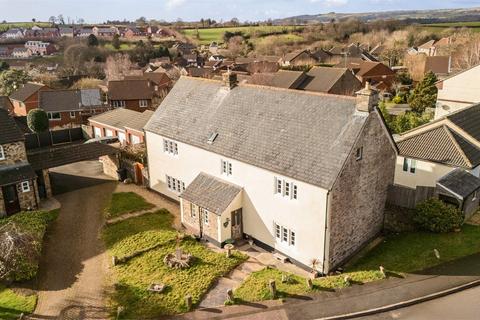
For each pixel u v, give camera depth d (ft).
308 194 80.69
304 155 84.17
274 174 86.33
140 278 81.66
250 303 73.20
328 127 84.89
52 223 108.27
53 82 324.39
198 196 99.19
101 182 138.31
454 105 176.76
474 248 85.46
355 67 309.01
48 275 84.79
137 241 96.78
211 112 110.32
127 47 513.86
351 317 69.00
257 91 103.91
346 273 81.76
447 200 96.27
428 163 112.47
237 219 96.84
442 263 81.51
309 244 83.25
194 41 638.94
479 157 110.01
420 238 91.50
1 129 112.78
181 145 111.24
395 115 197.47
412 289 74.54
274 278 80.74
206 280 80.07
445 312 69.05
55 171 149.89
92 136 189.37
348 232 86.43
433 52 412.16
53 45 530.68
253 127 97.40
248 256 90.74
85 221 109.40
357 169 83.51
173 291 76.95
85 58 435.53
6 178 109.81
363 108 80.94
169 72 353.10
